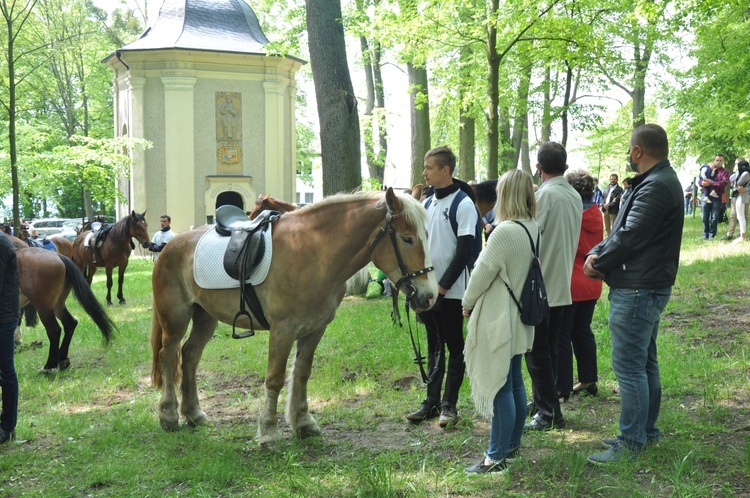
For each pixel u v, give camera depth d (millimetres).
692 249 13672
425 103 17531
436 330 5270
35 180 26766
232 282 5102
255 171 30094
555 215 4914
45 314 7980
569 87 15609
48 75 35938
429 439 4992
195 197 29359
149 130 29094
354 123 12336
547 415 4961
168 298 5590
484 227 6195
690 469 3928
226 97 29469
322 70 12148
